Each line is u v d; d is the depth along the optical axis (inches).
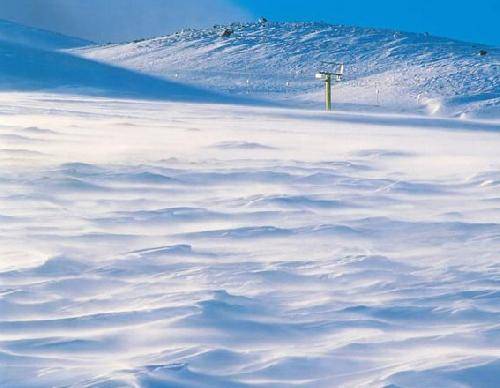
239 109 3235.7
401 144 1557.6
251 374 295.3
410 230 613.9
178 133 1644.9
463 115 5374.0
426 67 7298.2
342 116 3004.4
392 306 391.9
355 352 322.0
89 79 6747.1
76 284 444.5
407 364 300.5
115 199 765.3
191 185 863.7
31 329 358.0
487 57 7647.6
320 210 716.7
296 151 1311.5
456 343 331.3
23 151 1121.4
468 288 428.5
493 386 277.0
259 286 440.5
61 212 690.2
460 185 889.5
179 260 508.4
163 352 319.0
